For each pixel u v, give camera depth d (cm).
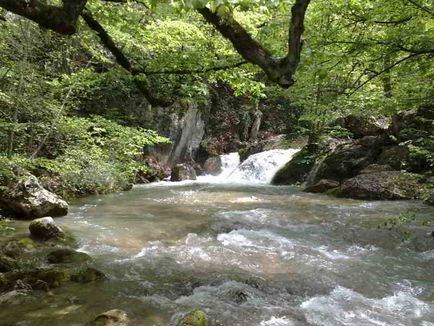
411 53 527
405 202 1093
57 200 886
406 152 1267
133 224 836
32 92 1047
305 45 506
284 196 1243
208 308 461
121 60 544
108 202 1098
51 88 1130
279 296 505
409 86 745
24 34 948
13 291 472
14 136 1075
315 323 438
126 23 653
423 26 478
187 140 1880
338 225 856
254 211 990
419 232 788
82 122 1148
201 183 1584
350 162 1397
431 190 1054
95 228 793
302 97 1513
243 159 1928
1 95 912
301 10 261
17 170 911
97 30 512
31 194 853
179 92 634
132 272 567
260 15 709
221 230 819
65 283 514
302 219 910
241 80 611
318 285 543
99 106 1567
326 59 527
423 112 1271
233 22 273
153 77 623
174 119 1747
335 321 445
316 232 812
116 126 1201
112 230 783
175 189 1391
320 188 1320
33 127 1100
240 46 274
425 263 650
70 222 834
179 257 640
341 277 576
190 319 404
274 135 2214
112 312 414
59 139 1191
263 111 2283
